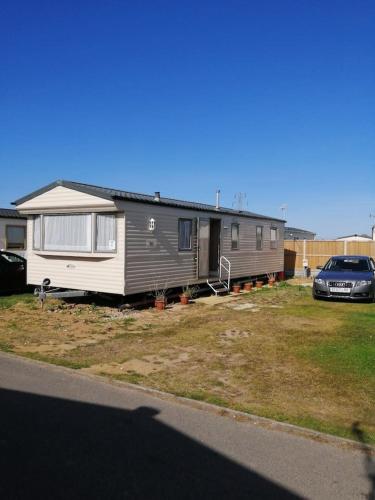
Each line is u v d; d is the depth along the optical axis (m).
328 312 13.07
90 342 9.04
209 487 3.79
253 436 4.85
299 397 6.12
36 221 14.51
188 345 8.89
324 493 3.77
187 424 5.11
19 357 7.75
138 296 13.80
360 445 4.67
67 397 5.88
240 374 7.09
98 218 12.97
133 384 6.42
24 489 3.68
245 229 19.53
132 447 4.48
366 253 25.53
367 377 6.98
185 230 15.21
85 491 3.67
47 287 14.43
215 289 16.72
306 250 26.73
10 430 4.80
